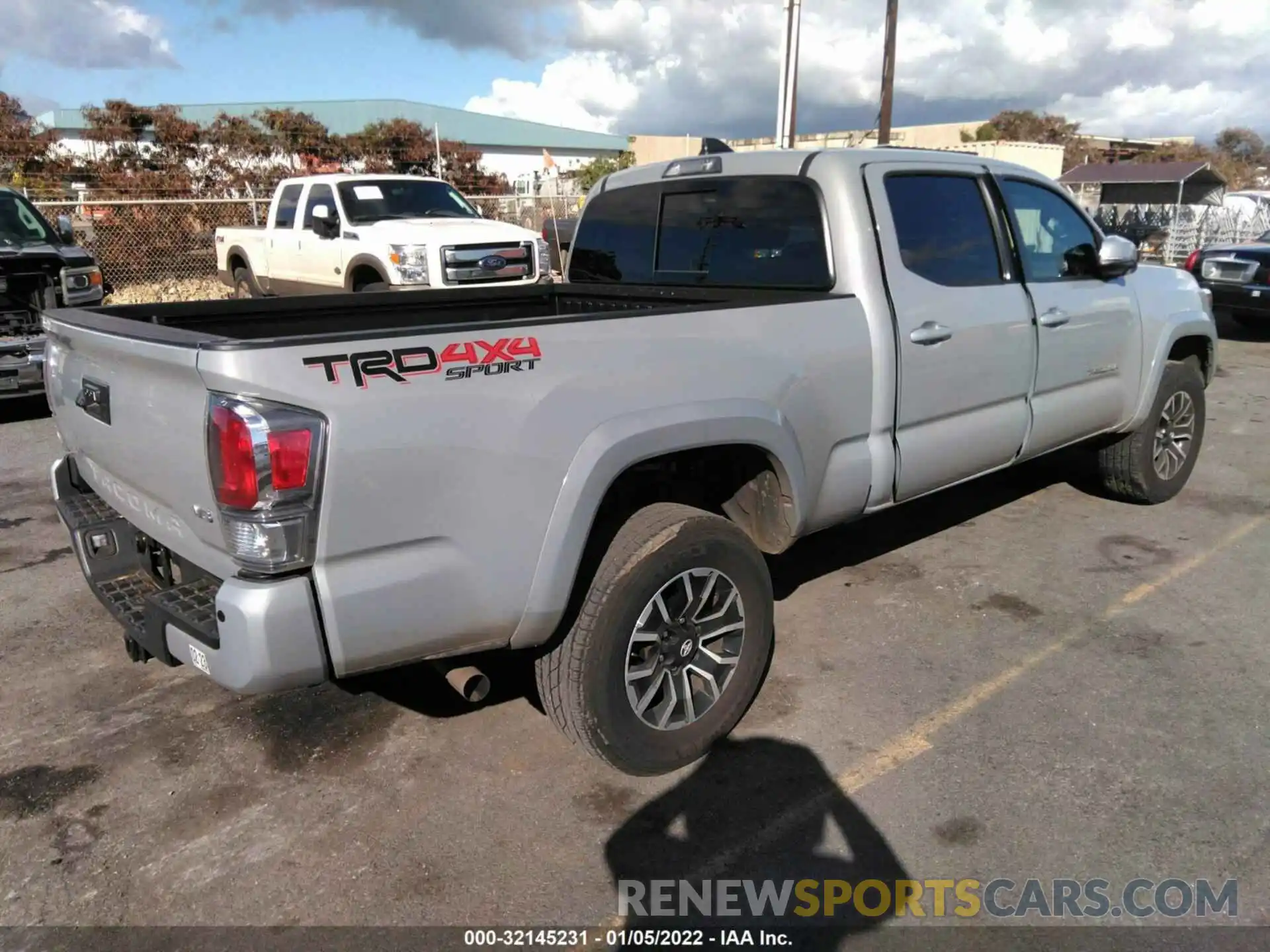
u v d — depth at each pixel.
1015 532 5.21
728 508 3.55
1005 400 4.29
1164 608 4.23
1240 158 57.16
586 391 2.69
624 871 2.65
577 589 2.86
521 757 3.18
